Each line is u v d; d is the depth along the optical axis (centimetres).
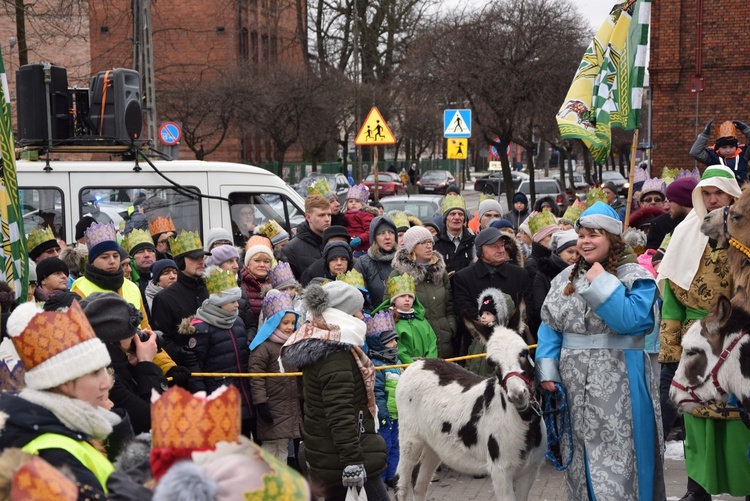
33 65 1113
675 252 645
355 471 536
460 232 1041
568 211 1130
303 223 1009
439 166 7744
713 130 2695
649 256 930
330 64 4791
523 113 3197
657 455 567
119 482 280
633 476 556
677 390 580
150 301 856
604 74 1001
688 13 2688
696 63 2691
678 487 751
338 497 565
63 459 303
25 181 1111
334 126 4544
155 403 265
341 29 5000
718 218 579
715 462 624
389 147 7594
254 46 5038
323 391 545
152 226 1025
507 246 909
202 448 256
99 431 330
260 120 4147
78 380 329
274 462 261
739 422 611
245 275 876
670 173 1703
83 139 1130
